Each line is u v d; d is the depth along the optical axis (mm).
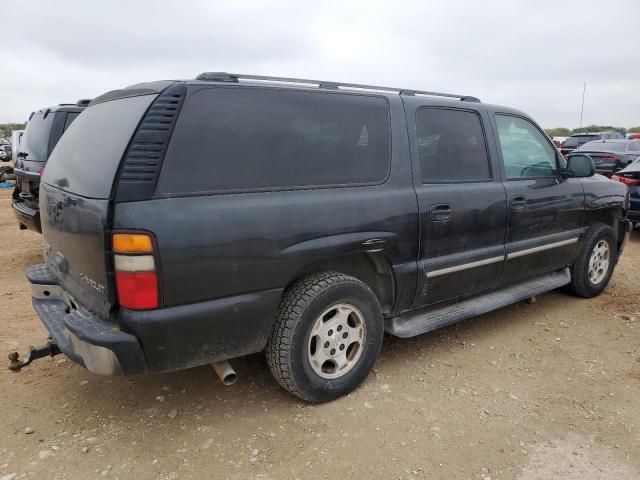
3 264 6715
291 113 2945
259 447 2754
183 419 3006
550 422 3018
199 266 2518
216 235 2549
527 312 4836
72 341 2676
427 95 3838
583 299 5227
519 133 4355
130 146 2438
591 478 2549
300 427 2932
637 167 8398
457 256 3701
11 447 2734
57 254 3047
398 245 3311
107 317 2498
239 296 2695
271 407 3133
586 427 2967
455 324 4520
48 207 3094
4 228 9461
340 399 3225
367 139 3258
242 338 2777
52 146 6074
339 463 2635
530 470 2602
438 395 3303
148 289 2402
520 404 3211
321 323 3033
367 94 3344
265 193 2766
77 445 2758
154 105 2520
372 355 3297
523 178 4230
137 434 2861
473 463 2650
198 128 2598
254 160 2760
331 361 3154
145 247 2363
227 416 3035
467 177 3807
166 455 2684
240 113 2752
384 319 3568
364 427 2939
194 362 2662
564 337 4254
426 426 2961
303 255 2859
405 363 3740
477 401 3238
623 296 5297
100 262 2432
